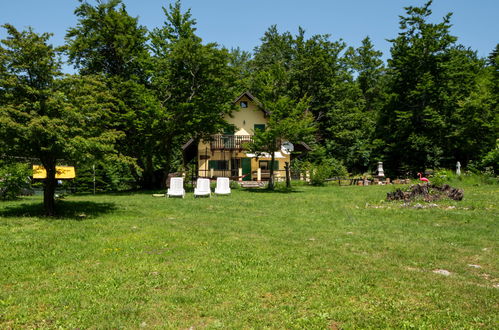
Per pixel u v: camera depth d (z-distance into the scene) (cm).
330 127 4597
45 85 1191
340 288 522
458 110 3809
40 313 438
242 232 955
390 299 484
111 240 830
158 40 2567
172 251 729
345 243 832
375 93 5894
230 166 3328
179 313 440
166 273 582
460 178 2550
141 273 585
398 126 3994
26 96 1152
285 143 2748
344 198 1798
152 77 2539
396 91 4181
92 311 444
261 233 949
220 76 2527
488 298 489
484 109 3672
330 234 938
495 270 630
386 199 1628
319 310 450
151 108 2208
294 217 1235
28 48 1128
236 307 457
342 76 4972
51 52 1175
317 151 4178
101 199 1800
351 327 405
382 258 697
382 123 4262
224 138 3297
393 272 603
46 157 1205
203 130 2636
